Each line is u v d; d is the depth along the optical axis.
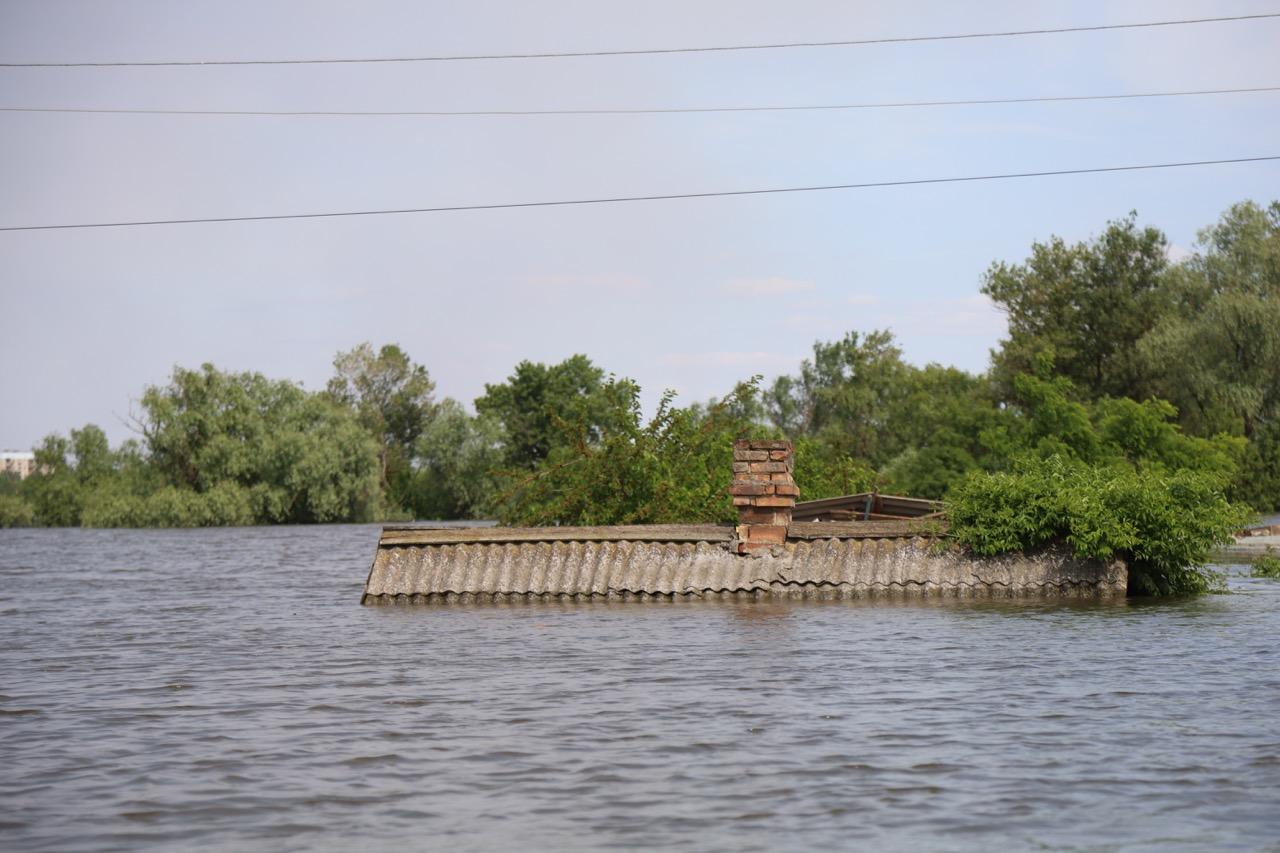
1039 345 84.38
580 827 10.66
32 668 20.61
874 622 23.50
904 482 65.75
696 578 28.02
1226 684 16.55
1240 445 64.25
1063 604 26.47
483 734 14.16
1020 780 11.86
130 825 10.95
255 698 17.02
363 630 24.50
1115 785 11.65
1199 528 28.06
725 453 39.59
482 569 28.86
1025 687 16.53
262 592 36.94
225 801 11.65
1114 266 89.00
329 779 12.34
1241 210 79.00
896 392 92.31
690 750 13.19
